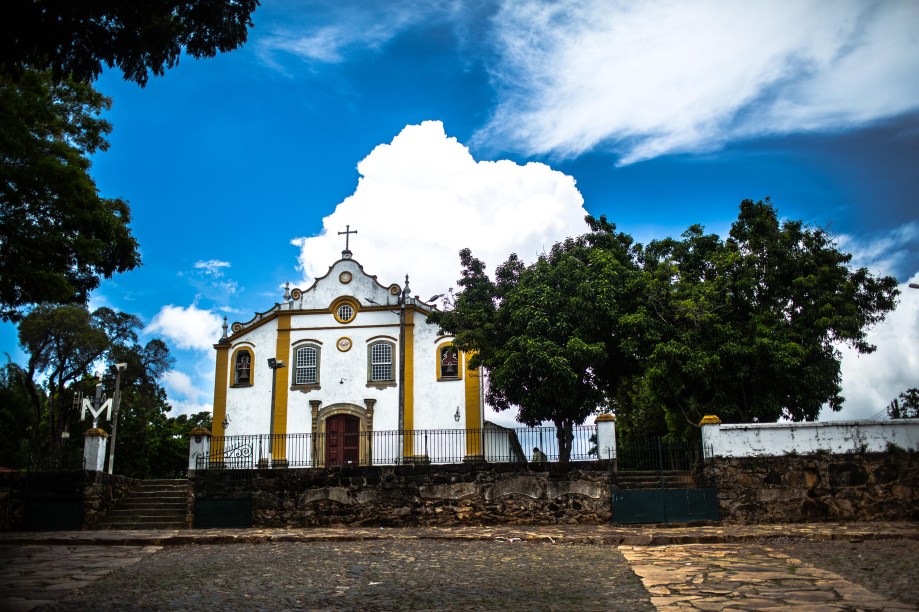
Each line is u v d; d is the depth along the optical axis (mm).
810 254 23641
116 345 42125
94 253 19609
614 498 18547
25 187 18703
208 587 10406
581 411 24438
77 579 11102
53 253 18906
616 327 24297
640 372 25609
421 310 32094
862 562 11219
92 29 10273
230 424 31859
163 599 9578
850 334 22500
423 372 31469
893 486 17547
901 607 8156
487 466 19156
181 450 52188
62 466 37750
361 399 31484
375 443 30625
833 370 22875
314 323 32531
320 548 14625
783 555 12172
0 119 17844
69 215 19438
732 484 18016
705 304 23156
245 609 8953
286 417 31625
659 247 26891
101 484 20031
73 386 40938
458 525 18875
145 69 10867
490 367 25281
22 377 42281
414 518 19062
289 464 24359
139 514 20516
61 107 21578
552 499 18828
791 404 23391
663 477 19641
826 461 17844
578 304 23547
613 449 19078
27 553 14195
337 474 19547
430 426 30766
